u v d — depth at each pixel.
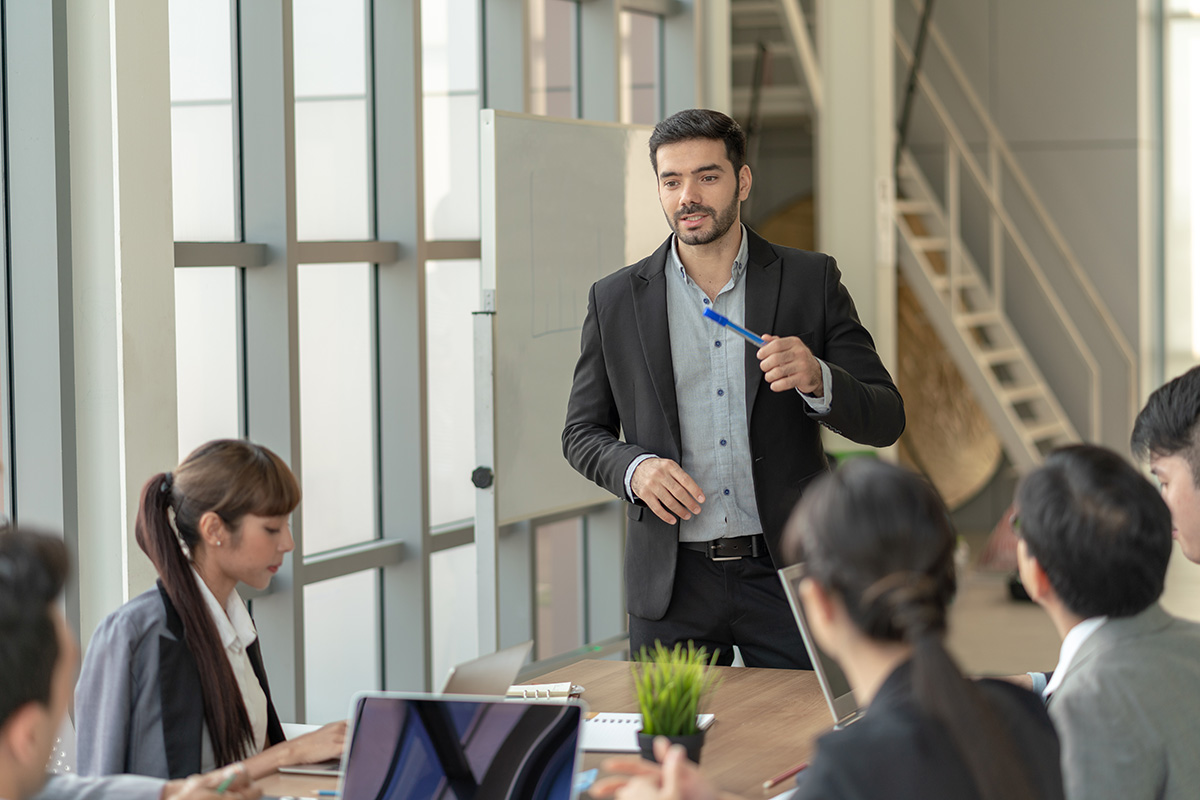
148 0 2.73
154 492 1.83
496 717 1.54
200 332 3.24
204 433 3.27
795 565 1.87
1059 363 7.62
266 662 3.37
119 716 1.73
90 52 2.70
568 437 2.66
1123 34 7.43
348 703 3.76
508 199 3.48
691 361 2.56
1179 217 7.60
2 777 1.21
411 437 3.75
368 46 3.69
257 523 1.84
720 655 2.51
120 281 2.71
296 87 3.48
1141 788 1.43
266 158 3.28
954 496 7.68
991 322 7.32
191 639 1.78
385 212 3.71
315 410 3.60
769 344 2.30
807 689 2.19
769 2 6.65
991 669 5.04
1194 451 1.88
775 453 2.50
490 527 3.40
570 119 3.72
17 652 1.19
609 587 4.67
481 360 3.40
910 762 1.14
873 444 2.55
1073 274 7.50
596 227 3.83
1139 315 7.49
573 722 1.51
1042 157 7.64
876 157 6.02
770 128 7.58
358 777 1.54
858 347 2.59
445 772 1.53
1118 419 7.49
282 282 3.30
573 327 3.75
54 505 2.73
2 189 2.71
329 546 3.66
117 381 2.74
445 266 4.03
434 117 3.99
